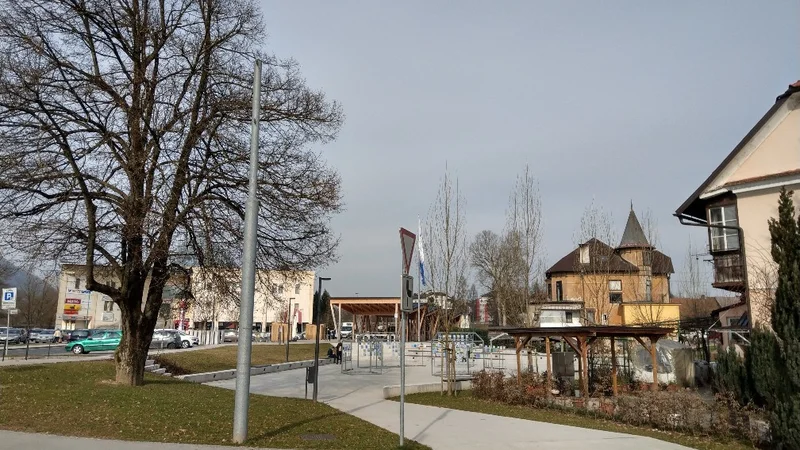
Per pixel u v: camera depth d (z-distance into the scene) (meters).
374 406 15.80
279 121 16.23
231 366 28.11
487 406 16.58
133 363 15.19
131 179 14.05
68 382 14.85
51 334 58.38
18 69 13.30
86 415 10.69
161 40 15.22
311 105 16.59
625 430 12.79
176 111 15.20
